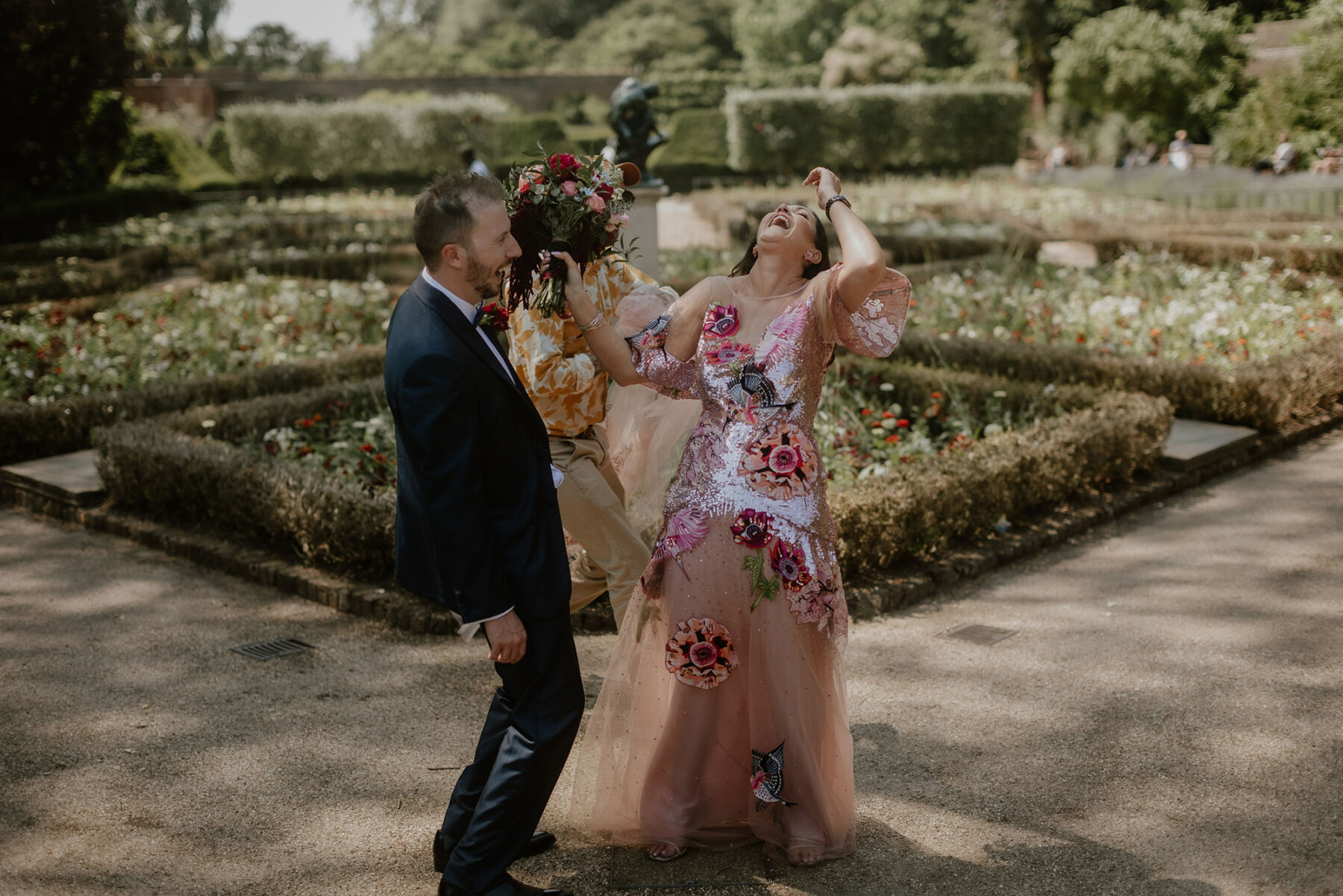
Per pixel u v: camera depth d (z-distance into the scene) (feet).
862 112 94.84
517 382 8.14
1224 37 87.10
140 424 19.52
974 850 9.00
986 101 94.99
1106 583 15.24
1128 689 11.93
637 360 9.26
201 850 9.19
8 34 57.57
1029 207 64.80
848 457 18.22
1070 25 104.68
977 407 21.86
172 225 60.03
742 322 9.09
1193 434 21.50
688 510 8.92
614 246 11.57
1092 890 8.39
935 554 15.72
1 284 37.81
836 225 8.91
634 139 25.23
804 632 8.80
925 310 30.55
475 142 95.55
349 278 44.88
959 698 11.82
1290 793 9.71
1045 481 17.26
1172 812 9.47
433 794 10.10
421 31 213.46
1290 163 67.05
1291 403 22.57
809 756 8.77
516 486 8.06
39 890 8.58
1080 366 24.16
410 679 12.62
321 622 14.35
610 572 11.68
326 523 15.30
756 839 9.25
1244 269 34.96
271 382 24.97
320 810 9.83
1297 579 15.07
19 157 65.72
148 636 13.93
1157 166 81.76
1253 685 11.93
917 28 131.54
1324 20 70.79
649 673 9.21
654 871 8.83
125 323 29.43
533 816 8.19
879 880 8.62
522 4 184.96
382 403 22.36
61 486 19.19
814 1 142.92
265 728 11.42
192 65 149.59
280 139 92.32
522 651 7.95
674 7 160.04
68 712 11.82
